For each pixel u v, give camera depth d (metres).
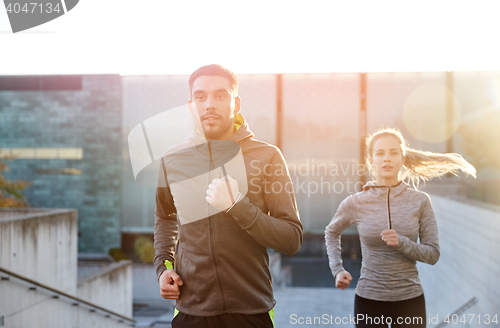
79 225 11.84
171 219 1.67
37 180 12.08
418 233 2.08
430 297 5.54
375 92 6.93
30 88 12.25
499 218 3.37
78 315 4.43
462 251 4.38
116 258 10.87
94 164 12.07
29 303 3.61
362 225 2.08
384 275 2.03
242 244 1.42
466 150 6.20
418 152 2.25
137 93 8.55
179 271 1.49
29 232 3.70
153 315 7.68
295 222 1.41
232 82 1.46
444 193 5.62
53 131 12.20
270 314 1.51
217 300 1.42
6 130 12.23
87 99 12.07
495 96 6.36
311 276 6.21
